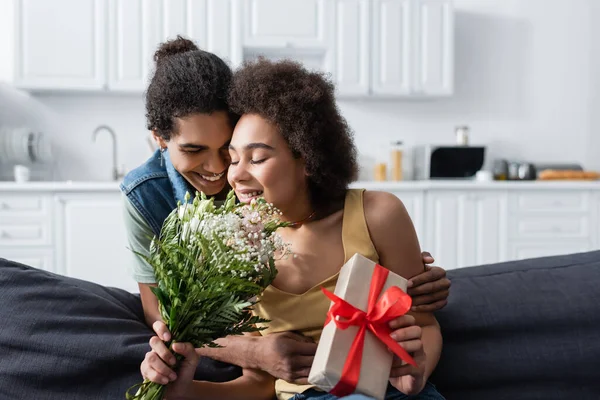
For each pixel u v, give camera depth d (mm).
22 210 3902
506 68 4988
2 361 1208
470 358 1395
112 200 3963
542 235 4324
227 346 1284
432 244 4234
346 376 978
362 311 1029
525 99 5016
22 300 1259
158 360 1047
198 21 4281
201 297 1009
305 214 1278
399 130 4906
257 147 1174
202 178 1415
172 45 1580
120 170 4590
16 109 4551
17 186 3869
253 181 1190
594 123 5062
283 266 1255
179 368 1075
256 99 1188
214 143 1324
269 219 1124
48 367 1202
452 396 1384
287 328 1255
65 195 3926
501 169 4672
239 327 1096
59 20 4199
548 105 5039
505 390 1395
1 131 4375
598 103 5047
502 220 4285
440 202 4230
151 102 1350
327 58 4473
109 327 1282
